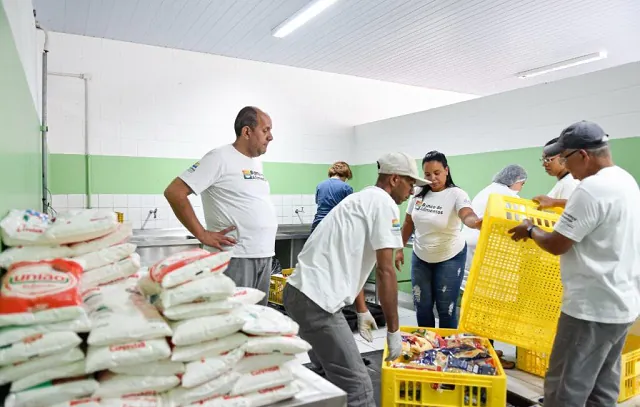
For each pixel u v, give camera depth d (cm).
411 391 181
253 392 106
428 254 290
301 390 114
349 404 173
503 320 212
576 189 178
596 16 385
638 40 446
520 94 391
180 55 480
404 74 579
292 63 532
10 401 85
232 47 470
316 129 573
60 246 105
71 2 356
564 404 181
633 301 177
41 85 386
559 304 201
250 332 106
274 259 550
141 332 93
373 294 497
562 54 492
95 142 445
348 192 396
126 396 94
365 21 399
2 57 100
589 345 177
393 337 179
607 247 174
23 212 113
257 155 245
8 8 114
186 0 355
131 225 116
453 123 456
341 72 572
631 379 249
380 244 172
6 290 87
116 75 450
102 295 105
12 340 84
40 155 297
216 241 217
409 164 184
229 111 511
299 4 364
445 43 456
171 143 480
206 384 99
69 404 89
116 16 385
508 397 253
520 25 406
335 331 171
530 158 383
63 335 87
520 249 204
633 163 313
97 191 448
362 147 586
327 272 174
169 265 103
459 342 211
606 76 328
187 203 220
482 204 351
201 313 102
